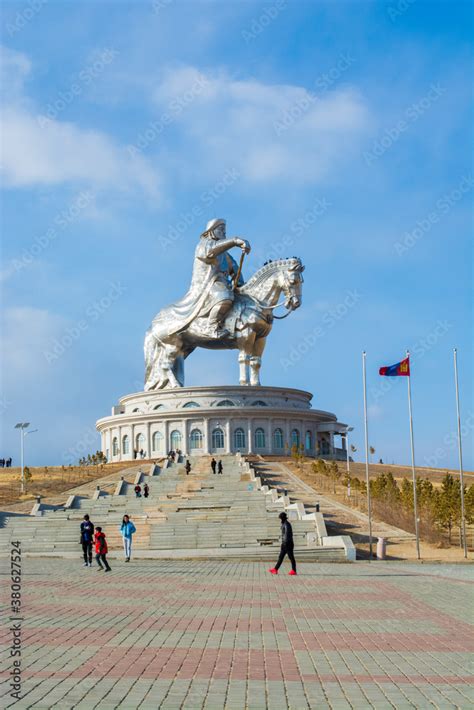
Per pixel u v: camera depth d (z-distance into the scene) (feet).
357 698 40.52
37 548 162.71
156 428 382.83
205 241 381.81
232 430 372.99
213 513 188.24
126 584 94.53
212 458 331.57
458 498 179.01
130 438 392.68
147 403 391.86
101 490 257.34
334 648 53.11
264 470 299.17
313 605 74.74
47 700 39.52
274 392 384.47
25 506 226.58
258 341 386.93
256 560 141.18
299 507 184.96
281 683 43.47
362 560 144.97
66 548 162.50
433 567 127.13
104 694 40.78
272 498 213.25
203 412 372.58
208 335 381.40
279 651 52.03
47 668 46.65
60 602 76.54
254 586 92.68
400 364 163.22
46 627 60.90
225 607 73.15
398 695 41.09
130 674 45.27
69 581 98.32
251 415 372.79
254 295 381.81
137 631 59.26
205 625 62.23
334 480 268.82
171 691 41.52
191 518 183.93
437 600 78.79
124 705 38.73
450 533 180.14
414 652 51.93
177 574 109.60
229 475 273.13
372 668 47.21
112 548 160.66
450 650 52.60
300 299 371.35
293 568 108.88
